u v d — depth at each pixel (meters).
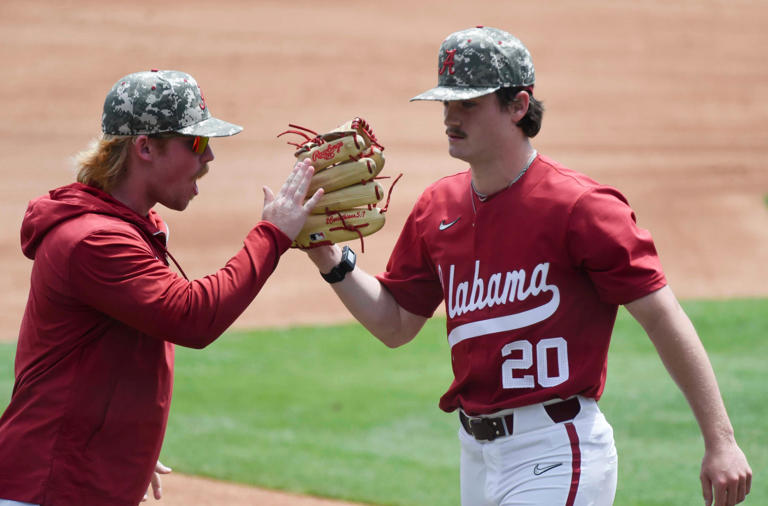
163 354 11.78
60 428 11.18
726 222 82.62
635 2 140.38
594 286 12.10
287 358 44.22
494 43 11.94
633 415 33.19
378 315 13.87
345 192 12.92
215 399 36.75
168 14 111.88
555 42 125.75
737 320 50.38
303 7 120.25
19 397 11.47
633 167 95.94
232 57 105.38
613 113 110.50
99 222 11.12
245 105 96.44
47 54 98.56
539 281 12.02
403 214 77.62
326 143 12.76
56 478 11.12
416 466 28.16
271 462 28.09
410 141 93.75
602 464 12.02
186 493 24.45
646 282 11.56
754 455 28.03
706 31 134.75
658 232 79.31
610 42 128.00
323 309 56.53
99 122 87.75
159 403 11.73
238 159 84.88
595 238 11.62
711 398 11.57
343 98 100.94
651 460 28.03
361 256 68.12
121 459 11.43
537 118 12.12
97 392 11.26
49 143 83.25
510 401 12.10
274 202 11.99
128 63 99.62
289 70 104.81
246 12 116.00
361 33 115.81
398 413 34.94
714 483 11.44
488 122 12.02
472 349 12.46
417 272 13.87
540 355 12.01
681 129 108.06
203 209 74.31
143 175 11.73
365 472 27.30
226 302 11.14
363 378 40.47
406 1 127.19
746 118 113.12
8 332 51.00
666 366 11.83
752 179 95.06
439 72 12.29
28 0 108.44
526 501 11.92
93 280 10.91
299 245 13.12
